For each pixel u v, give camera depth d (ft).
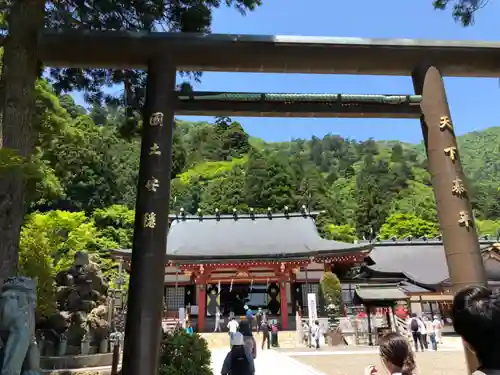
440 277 107.96
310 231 108.58
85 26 28.37
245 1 29.50
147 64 25.39
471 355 20.35
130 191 173.68
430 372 42.32
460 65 26.45
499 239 127.75
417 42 26.14
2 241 19.86
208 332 87.15
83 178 148.36
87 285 37.55
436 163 24.61
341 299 84.17
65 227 69.67
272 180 187.62
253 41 25.32
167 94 24.38
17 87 22.66
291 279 95.66
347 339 74.95
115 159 179.32
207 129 337.31
